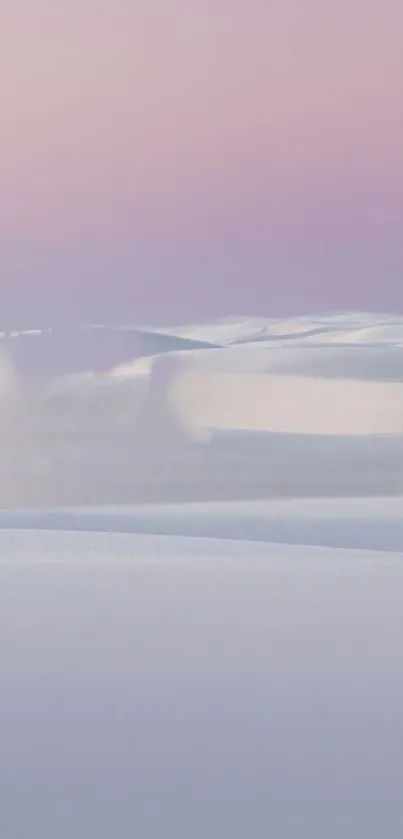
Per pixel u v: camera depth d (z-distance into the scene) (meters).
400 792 14.03
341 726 16.81
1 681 19.77
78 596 29.77
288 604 28.38
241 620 25.77
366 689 19.08
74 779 14.56
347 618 26.23
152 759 15.27
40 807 13.54
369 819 13.14
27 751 15.70
